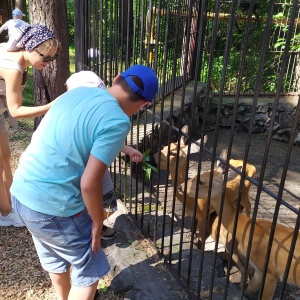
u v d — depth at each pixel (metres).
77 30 5.01
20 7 8.77
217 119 2.43
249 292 3.13
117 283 3.11
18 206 2.26
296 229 2.01
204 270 3.26
